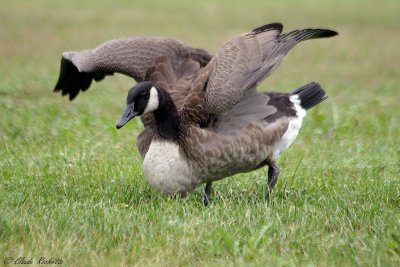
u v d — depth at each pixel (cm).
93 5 4603
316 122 1781
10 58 2870
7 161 1382
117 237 994
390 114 1922
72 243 969
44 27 3669
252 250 953
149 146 1189
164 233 1009
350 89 2334
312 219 1074
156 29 3566
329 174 1352
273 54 1169
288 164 1424
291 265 915
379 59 2953
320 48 3216
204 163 1128
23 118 1756
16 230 1008
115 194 1199
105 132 1644
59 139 1577
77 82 1405
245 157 1155
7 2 4628
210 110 1121
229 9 4450
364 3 4775
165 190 1146
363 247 970
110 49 1271
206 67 1179
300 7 4566
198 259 948
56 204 1134
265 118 1185
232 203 1151
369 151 1527
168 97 1135
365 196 1200
